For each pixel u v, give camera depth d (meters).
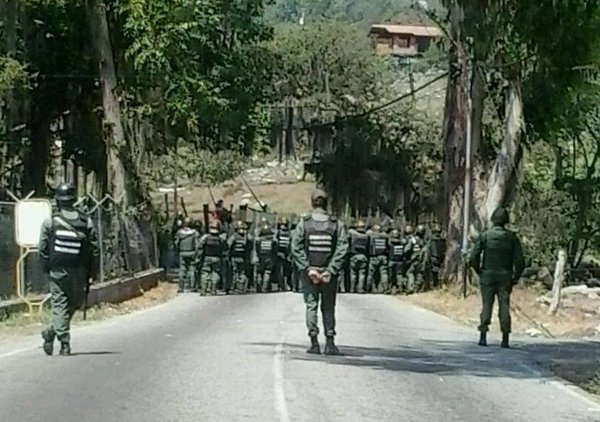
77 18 86.50
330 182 109.94
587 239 88.31
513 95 68.00
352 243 75.44
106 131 76.00
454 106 73.31
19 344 36.22
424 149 109.31
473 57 64.50
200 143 102.88
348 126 110.00
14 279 47.50
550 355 37.47
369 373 30.53
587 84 73.75
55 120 95.12
